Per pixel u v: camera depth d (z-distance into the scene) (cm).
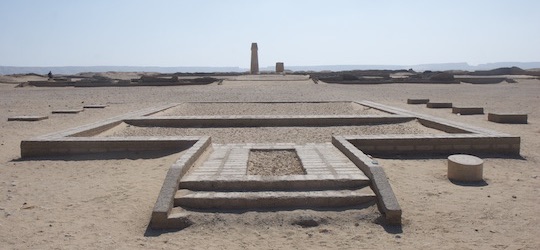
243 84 3553
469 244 475
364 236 500
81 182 706
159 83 3500
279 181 608
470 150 912
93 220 546
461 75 4853
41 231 511
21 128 1306
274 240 493
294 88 3112
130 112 1567
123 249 469
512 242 478
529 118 1498
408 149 905
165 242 489
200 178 618
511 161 855
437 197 623
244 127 1302
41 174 761
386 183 580
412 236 500
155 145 907
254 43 5212
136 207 588
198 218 538
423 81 3662
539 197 625
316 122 1320
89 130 1094
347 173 652
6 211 573
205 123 1320
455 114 1597
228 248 473
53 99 2370
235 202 565
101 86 3484
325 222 534
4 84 3662
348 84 3566
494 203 598
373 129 1238
